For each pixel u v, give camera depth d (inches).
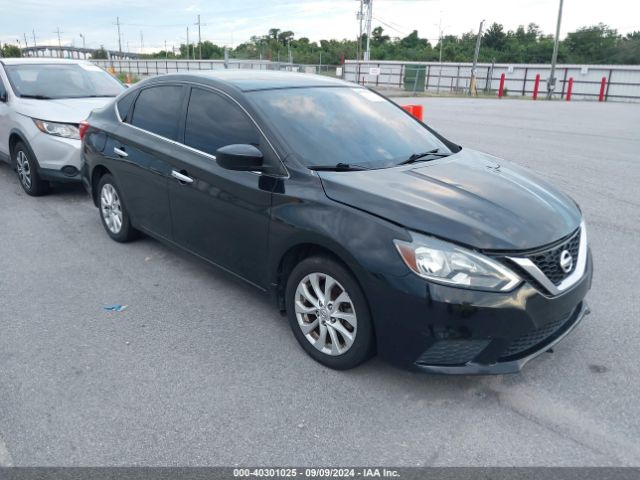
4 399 123.4
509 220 122.0
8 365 136.5
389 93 1317.7
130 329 154.6
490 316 112.0
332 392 126.5
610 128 580.4
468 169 150.9
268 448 109.0
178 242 181.6
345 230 122.7
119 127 201.8
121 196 205.9
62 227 238.8
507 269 113.8
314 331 139.3
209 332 153.3
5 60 318.3
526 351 122.3
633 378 131.8
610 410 120.5
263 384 129.5
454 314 112.0
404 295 114.4
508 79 1480.1
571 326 130.7
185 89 177.0
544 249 119.0
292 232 133.3
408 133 170.9
